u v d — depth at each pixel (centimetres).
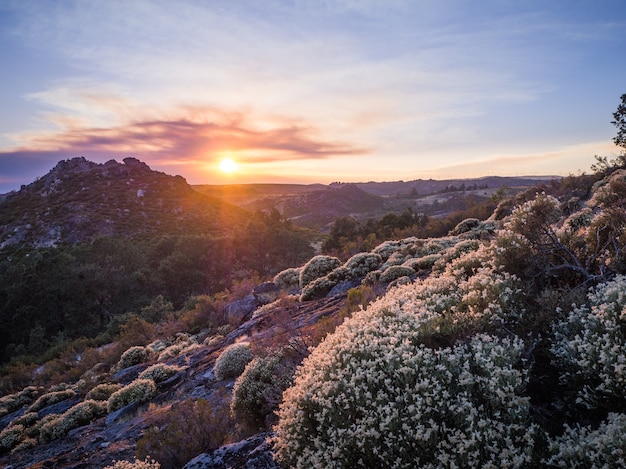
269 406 716
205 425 756
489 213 4481
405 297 597
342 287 1823
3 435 1434
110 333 4031
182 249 7181
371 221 6266
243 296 2870
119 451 931
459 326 440
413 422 331
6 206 13212
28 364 4022
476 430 305
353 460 346
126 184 14875
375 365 401
